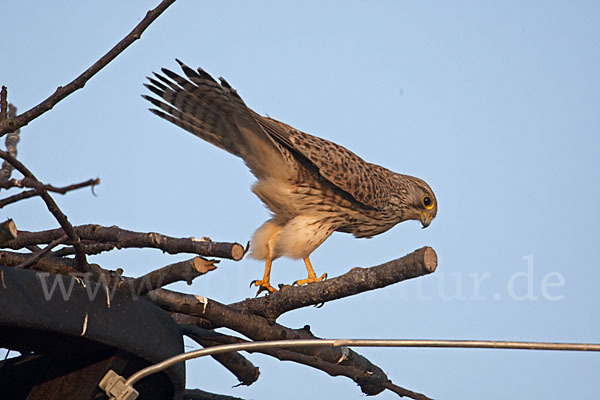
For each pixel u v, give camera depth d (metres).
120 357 8.41
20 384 9.91
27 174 6.60
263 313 9.80
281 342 8.07
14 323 7.34
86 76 7.48
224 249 7.79
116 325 8.02
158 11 7.54
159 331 8.54
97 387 8.37
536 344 7.95
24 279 7.46
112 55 7.52
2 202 6.70
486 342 7.94
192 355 8.14
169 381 9.01
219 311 9.44
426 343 8.02
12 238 7.00
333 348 10.71
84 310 7.79
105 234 8.34
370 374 11.16
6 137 10.20
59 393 8.51
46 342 8.44
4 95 7.41
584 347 7.88
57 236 8.52
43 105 7.41
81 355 8.58
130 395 8.14
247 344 8.09
